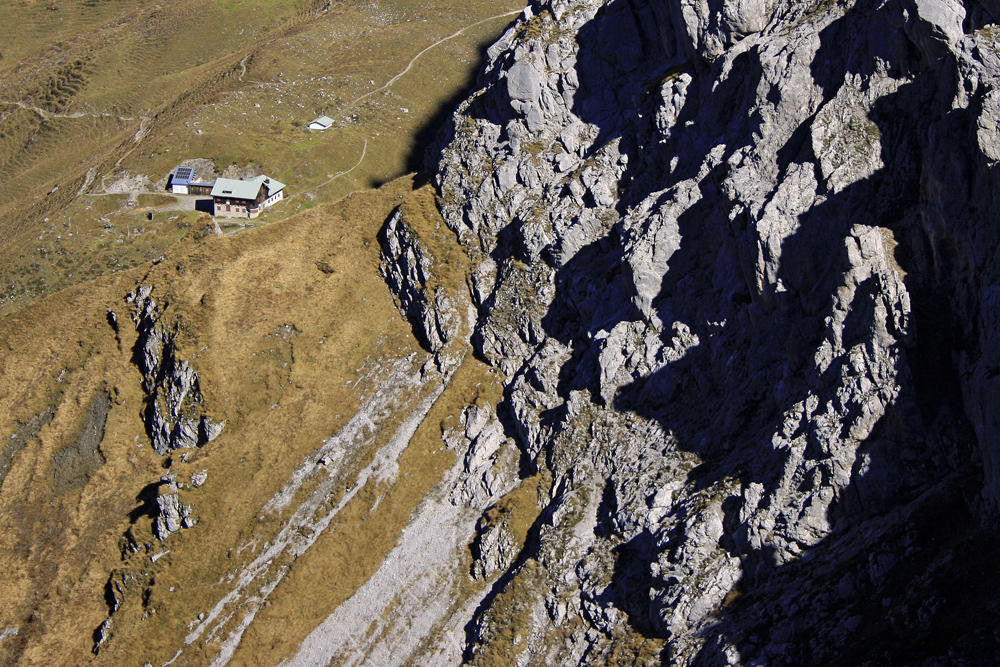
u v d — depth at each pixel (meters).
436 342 98.62
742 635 57.47
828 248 66.12
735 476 65.00
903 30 65.56
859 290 60.88
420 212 104.12
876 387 58.34
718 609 61.31
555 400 85.50
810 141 69.06
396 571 83.81
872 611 53.06
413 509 87.44
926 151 61.00
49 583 98.19
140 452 106.31
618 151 92.19
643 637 64.56
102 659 88.62
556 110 99.12
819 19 73.44
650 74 93.38
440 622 79.06
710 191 77.31
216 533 92.69
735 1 80.62
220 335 106.19
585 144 97.12
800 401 62.69
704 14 83.12
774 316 68.19
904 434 57.44
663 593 64.12
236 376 103.75
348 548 87.06
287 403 100.25
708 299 74.88
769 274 67.38
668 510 68.75
